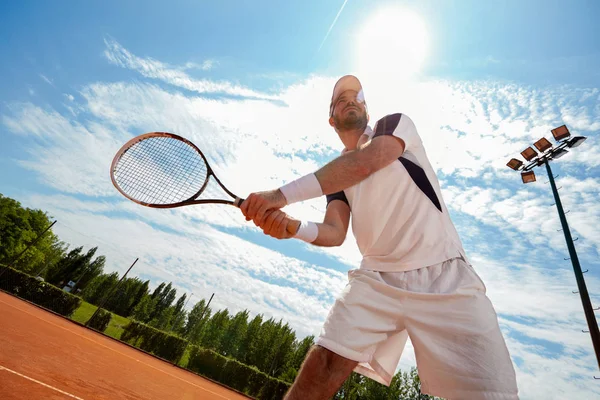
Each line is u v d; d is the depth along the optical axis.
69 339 8.39
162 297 68.94
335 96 1.94
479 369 1.19
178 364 21.72
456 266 1.40
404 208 1.51
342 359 1.37
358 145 1.74
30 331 6.61
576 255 7.36
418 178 1.55
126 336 21.77
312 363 1.40
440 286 1.34
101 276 59.78
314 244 1.68
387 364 1.58
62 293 22.03
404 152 1.61
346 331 1.37
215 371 21.69
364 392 25.38
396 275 1.43
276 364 44.31
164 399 5.07
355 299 1.42
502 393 1.16
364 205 1.60
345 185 1.40
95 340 11.88
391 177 1.55
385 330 1.40
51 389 2.98
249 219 1.48
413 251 1.43
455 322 1.26
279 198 1.42
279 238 1.56
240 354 48.56
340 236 1.77
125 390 4.57
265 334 48.22
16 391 2.55
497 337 1.25
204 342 52.62
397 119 1.50
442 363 1.24
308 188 1.39
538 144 9.43
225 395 11.89
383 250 1.51
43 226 46.25
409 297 1.35
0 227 41.81
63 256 55.47
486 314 1.27
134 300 61.25
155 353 21.73
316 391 1.38
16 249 43.41
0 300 11.48
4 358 3.50
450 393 1.23
